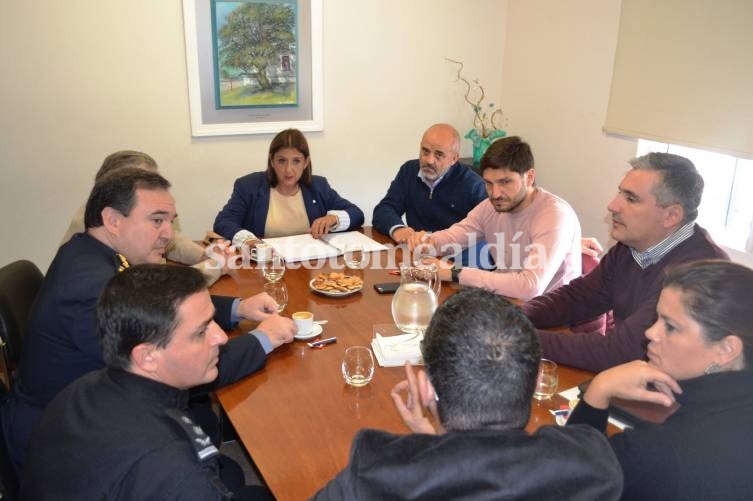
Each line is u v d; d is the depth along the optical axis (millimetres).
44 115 3268
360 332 1763
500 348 827
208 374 1178
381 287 2078
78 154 3393
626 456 1001
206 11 3418
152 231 1639
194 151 3639
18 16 3086
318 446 1233
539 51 3900
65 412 1062
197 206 3738
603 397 1131
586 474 774
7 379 1829
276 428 1295
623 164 3348
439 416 881
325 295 2023
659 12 2963
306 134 3898
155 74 3424
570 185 3770
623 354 1520
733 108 2664
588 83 3516
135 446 975
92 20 3221
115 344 1076
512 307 891
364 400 1409
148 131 3502
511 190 2258
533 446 786
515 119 4230
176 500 948
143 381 1093
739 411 957
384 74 3982
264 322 1663
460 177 2965
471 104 4293
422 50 4035
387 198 3086
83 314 1500
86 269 1538
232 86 3600
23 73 3170
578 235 2299
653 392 1089
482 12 4109
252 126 3719
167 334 1078
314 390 1451
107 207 1594
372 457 813
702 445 948
